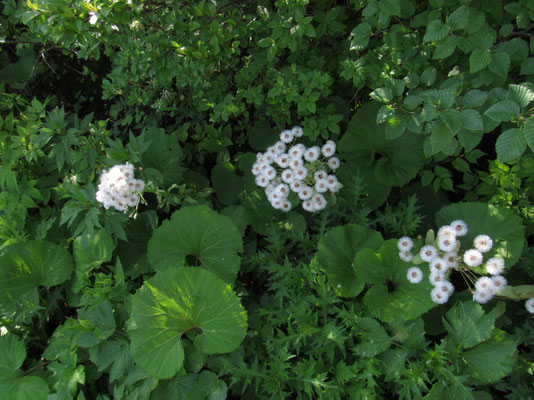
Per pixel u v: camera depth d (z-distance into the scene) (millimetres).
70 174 761
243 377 578
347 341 572
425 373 502
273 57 672
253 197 743
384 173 721
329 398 517
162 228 656
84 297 634
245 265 705
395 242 600
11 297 659
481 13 519
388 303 571
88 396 627
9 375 618
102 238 666
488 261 542
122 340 606
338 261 614
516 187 633
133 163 701
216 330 570
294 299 599
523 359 534
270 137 812
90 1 587
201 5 630
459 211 617
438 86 646
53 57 959
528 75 594
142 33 660
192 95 807
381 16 560
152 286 574
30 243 675
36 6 595
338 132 708
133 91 785
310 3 761
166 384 581
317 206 675
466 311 533
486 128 520
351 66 672
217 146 812
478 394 516
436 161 706
